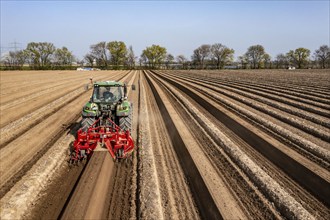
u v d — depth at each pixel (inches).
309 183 227.6
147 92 784.3
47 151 289.3
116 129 265.7
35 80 1112.8
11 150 293.4
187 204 200.4
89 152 258.5
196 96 643.5
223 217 180.4
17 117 452.4
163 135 361.7
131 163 260.8
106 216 183.9
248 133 349.7
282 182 233.0
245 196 208.4
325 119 403.5
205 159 272.2
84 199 187.2
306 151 284.4
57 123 403.5
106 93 316.5
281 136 332.5
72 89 813.9
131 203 197.3
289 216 181.8
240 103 556.7
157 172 248.4
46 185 219.8
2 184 220.4
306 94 658.2
